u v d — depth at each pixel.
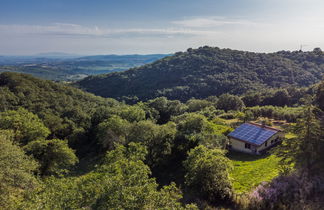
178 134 29.88
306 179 13.72
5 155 17.92
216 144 27.58
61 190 12.12
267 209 13.12
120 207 9.73
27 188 17.38
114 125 38.47
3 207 14.05
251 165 24.31
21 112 41.47
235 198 15.20
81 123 51.88
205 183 15.99
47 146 30.23
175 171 25.88
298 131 14.17
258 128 32.75
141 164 15.18
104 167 16.38
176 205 11.43
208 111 60.06
